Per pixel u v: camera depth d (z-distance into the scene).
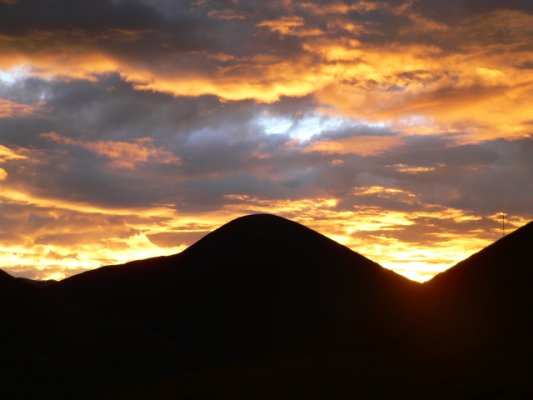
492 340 47.47
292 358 61.81
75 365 98.50
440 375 43.50
